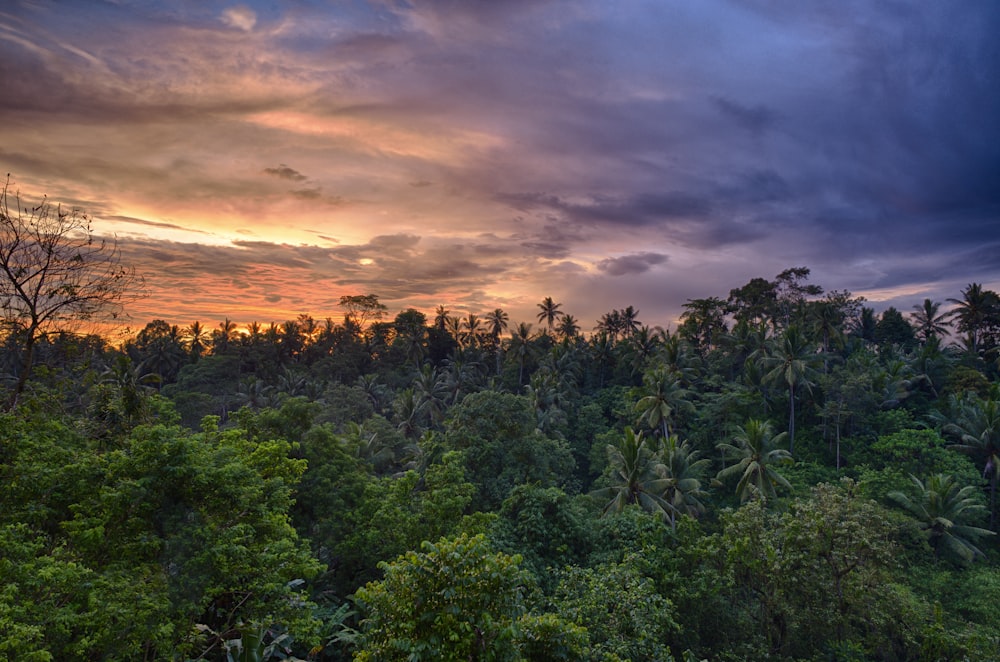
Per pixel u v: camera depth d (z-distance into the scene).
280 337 85.19
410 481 19.50
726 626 18.06
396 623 7.98
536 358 73.25
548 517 21.17
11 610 7.20
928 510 32.78
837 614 17.55
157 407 15.98
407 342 82.69
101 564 10.05
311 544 18.14
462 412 32.44
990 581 26.09
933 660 16.91
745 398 50.66
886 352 65.00
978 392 48.50
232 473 11.34
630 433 31.36
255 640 12.23
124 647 8.87
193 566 10.20
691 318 72.56
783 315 74.50
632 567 17.25
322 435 20.64
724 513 20.92
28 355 14.46
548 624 8.64
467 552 8.16
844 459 44.75
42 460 11.01
